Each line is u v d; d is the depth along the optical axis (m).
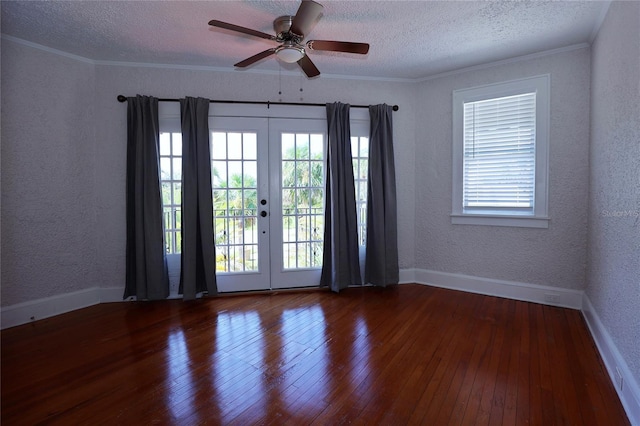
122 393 1.82
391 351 2.27
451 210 3.62
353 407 1.69
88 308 3.17
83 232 3.22
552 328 2.60
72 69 3.10
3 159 2.73
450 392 1.81
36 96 2.89
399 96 3.78
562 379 1.92
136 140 3.18
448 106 3.59
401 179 3.83
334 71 3.57
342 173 3.56
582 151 2.91
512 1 2.26
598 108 2.50
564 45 2.92
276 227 3.61
